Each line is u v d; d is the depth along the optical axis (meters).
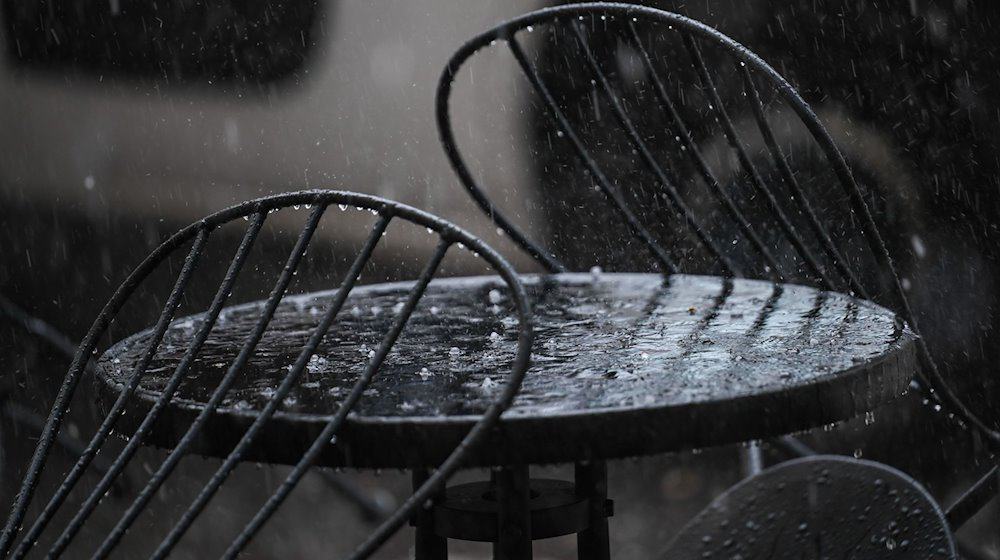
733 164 6.99
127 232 9.02
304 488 6.67
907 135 6.60
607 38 7.38
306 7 8.33
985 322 6.32
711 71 7.07
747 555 2.67
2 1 9.16
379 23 8.15
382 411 1.98
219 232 8.86
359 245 8.34
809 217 3.04
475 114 7.86
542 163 7.66
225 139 8.69
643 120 7.31
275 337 2.85
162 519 6.21
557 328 2.82
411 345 2.67
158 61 8.85
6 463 6.63
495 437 1.88
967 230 6.45
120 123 9.00
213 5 8.56
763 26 6.93
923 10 6.57
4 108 9.04
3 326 7.65
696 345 2.49
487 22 7.79
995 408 6.24
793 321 2.76
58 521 6.09
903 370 2.35
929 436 6.39
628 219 3.69
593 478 2.42
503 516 2.27
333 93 8.34
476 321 3.01
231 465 1.90
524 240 3.83
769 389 2.01
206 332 2.12
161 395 2.09
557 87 7.57
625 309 3.08
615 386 2.10
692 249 6.89
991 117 6.43
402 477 6.80
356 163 8.37
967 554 3.58
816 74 6.84
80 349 2.39
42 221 9.11
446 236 1.97
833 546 2.61
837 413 2.10
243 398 2.14
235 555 1.81
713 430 1.95
